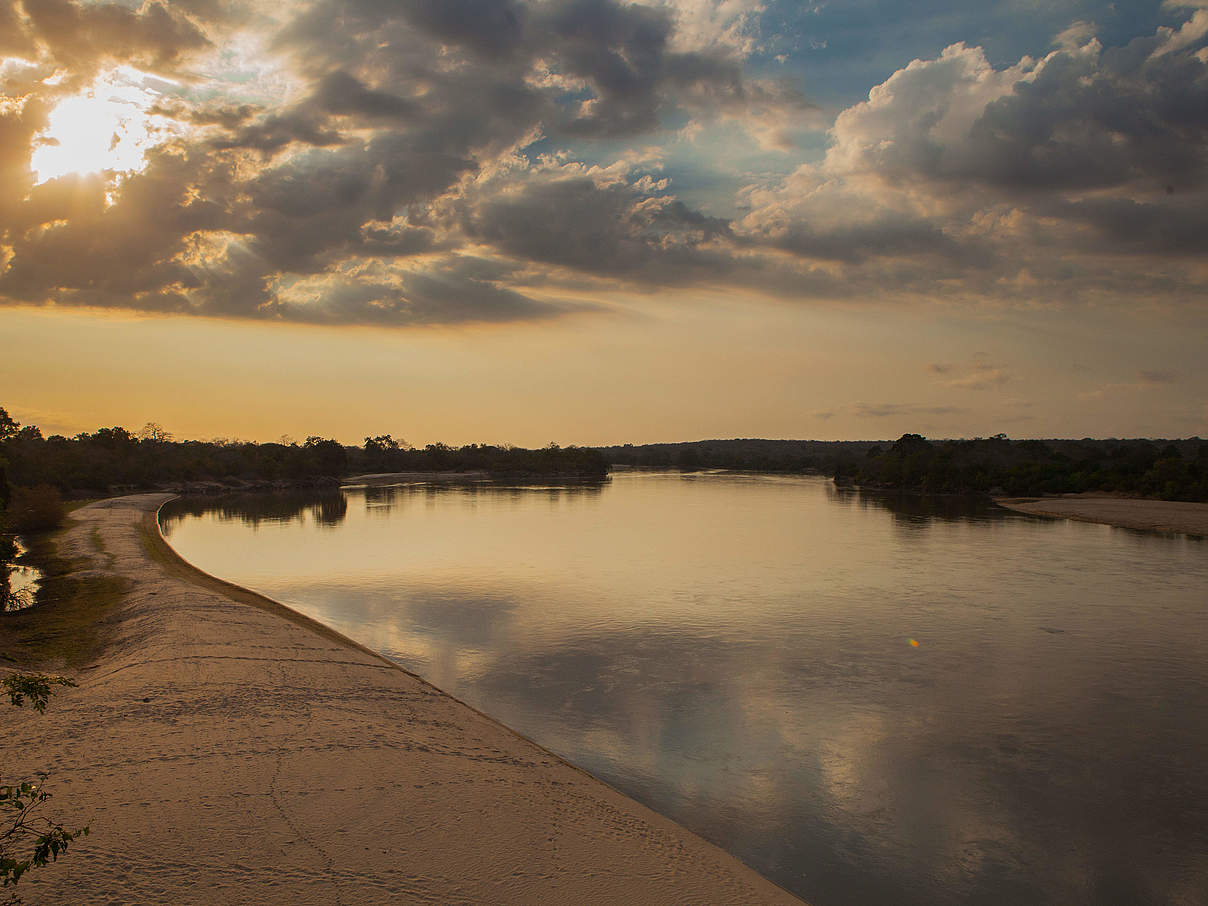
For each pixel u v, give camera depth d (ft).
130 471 392.47
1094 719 68.90
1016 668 83.41
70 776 46.57
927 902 42.57
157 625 87.15
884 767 59.31
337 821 42.80
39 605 106.63
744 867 43.21
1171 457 343.05
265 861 38.06
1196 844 48.70
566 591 126.00
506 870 39.27
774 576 139.95
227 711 59.36
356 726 58.29
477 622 104.53
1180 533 209.77
